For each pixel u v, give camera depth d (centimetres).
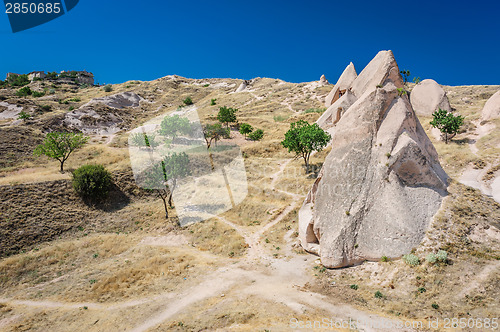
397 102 2098
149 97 9831
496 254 1633
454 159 3153
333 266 1864
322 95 8525
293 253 2223
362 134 2084
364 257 1823
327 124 5028
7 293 1867
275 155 4684
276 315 1380
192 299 1638
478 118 4200
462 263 1611
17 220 2597
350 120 2167
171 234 2633
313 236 2205
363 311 1434
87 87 12762
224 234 2569
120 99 8312
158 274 1969
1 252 2278
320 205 2108
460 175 2825
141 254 2288
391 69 2158
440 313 1355
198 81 14038
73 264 2211
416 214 1844
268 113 7788
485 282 1468
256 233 2600
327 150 4459
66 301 1705
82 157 4328
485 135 3603
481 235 1753
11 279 2009
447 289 1492
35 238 2514
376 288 1620
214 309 1481
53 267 2166
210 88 12538
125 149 4550
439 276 1566
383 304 1483
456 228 1789
